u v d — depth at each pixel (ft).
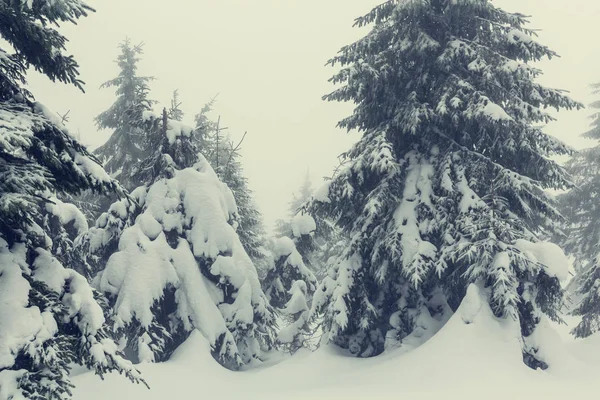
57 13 24.77
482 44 50.52
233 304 53.11
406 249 46.01
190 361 45.78
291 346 57.93
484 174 46.68
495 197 44.93
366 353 50.75
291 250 62.23
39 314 23.39
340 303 48.47
